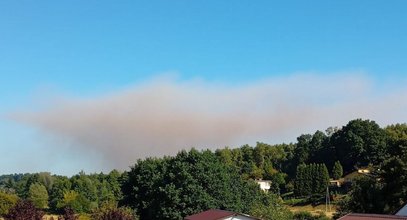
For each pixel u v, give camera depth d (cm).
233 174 6081
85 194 12269
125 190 6469
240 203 5516
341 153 14550
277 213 5531
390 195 5281
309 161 16062
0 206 5991
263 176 15438
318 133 17212
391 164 5416
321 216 6406
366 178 5981
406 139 7219
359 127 14138
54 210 11900
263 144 18475
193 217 3956
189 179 5512
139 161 6519
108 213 3700
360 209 5509
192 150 6053
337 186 12156
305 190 12312
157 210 5681
